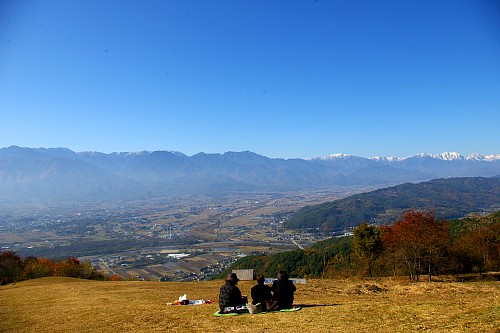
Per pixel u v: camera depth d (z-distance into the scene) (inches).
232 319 581.3
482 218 2824.8
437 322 468.8
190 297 933.2
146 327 583.8
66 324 660.7
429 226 1528.1
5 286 1446.9
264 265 2898.6
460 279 1514.5
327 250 2768.2
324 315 561.9
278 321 541.6
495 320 444.8
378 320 506.6
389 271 1830.7
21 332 631.2
